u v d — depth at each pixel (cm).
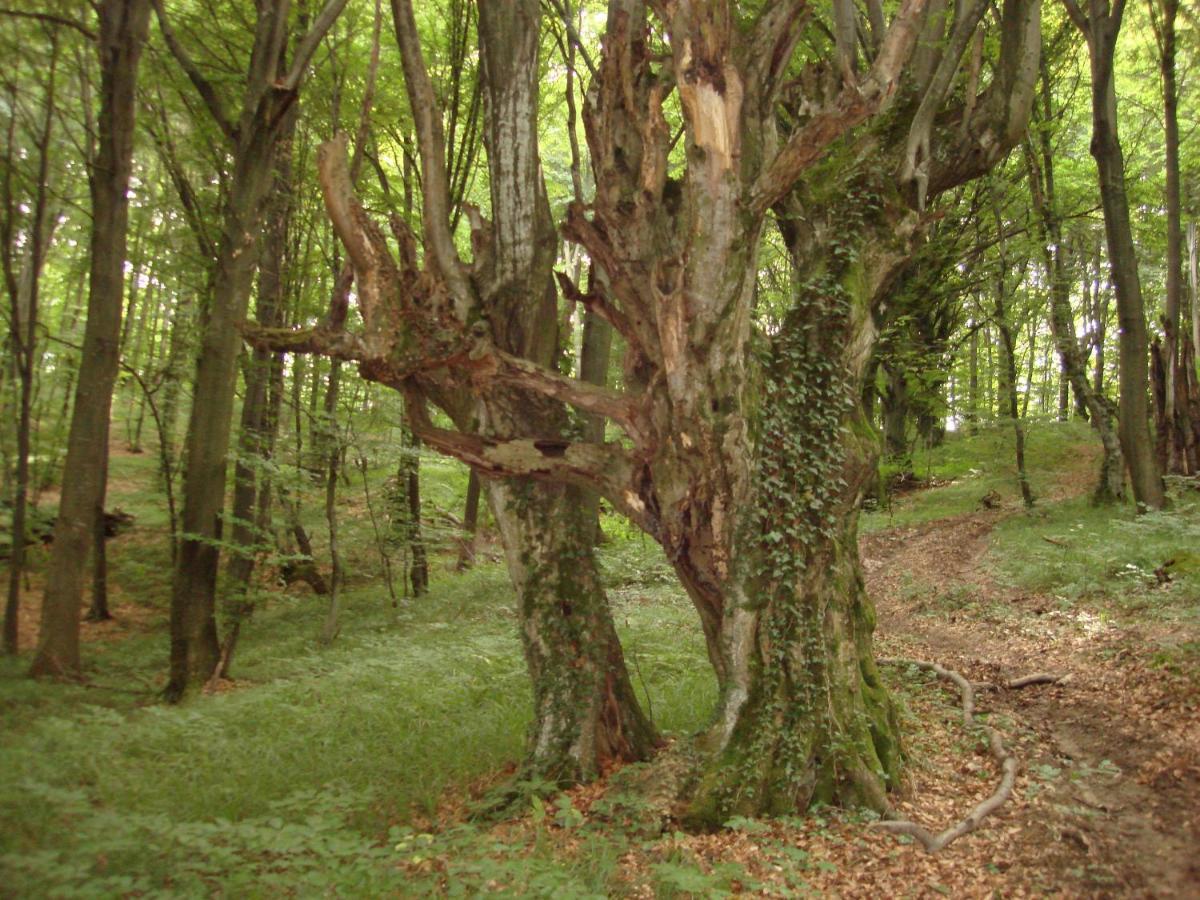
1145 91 2134
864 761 664
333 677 1034
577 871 538
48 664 1106
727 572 681
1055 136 2008
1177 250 1819
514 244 750
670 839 597
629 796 641
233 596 1202
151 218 1673
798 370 698
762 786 639
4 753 636
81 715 834
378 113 1591
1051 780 703
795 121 841
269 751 761
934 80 732
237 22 1454
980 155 798
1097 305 3081
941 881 548
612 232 710
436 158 714
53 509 1955
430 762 768
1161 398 1916
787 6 700
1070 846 587
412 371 700
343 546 1953
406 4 709
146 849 505
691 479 675
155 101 1475
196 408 1144
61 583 1123
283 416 1997
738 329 659
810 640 669
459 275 710
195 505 1127
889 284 769
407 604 1673
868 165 746
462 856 563
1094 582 1292
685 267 647
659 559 1744
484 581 1817
